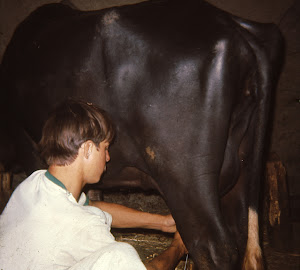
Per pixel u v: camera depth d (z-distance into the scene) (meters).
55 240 1.06
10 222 1.13
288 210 3.30
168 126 1.82
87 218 1.09
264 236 3.48
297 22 3.97
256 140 2.00
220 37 1.80
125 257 1.04
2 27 4.04
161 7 1.97
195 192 1.79
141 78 1.88
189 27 1.86
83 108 1.25
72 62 2.06
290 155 4.18
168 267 1.45
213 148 1.79
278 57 2.03
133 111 1.91
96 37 1.99
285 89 4.09
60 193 1.12
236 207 2.09
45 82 2.18
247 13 4.00
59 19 2.31
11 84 2.39
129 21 1.94
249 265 1.95
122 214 1.71
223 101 1.79
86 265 1.04
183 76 1.80
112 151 2.04
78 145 1.19
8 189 3.18
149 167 1.93
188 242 1.80
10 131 2.59
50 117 1.25
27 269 1.05
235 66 1.83
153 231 3.49
